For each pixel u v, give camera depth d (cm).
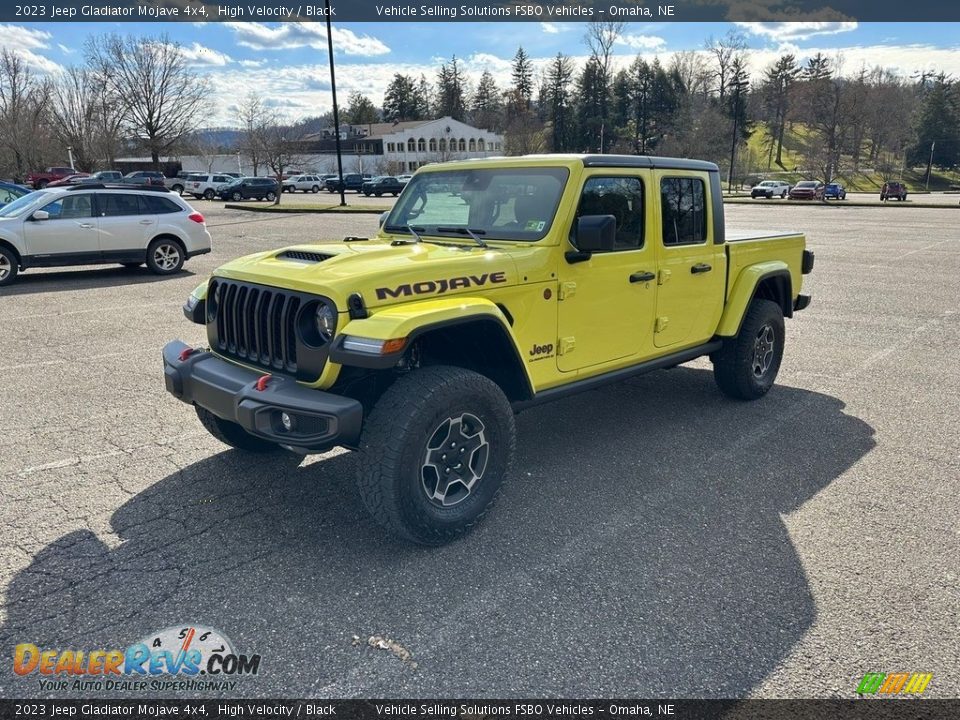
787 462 468
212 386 359
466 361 402
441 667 271
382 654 278
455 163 474
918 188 9319
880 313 989
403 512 332
